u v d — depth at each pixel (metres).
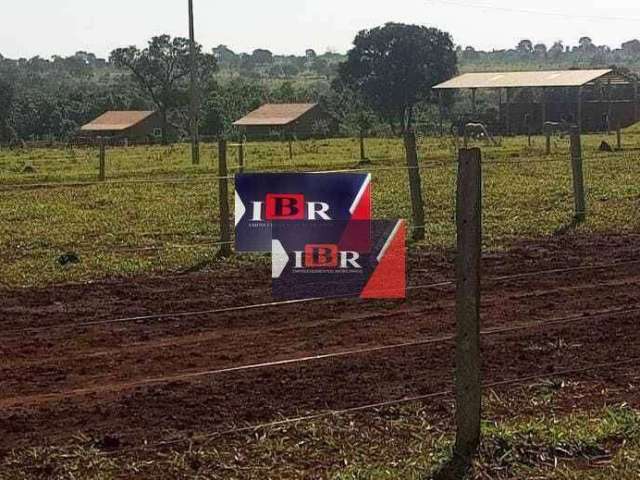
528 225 17.30
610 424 7.76
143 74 88.19
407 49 87.00
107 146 69.44
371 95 88.62
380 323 11.00
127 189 24.23
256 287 12.86
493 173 26.39
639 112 74.88
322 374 9.16
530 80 71.25
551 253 15.06
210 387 8.82
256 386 8.83
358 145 50.59
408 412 8.14
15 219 19.11
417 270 13.71
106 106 95.31
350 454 7.34
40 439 7.64
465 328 7.14
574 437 7.50
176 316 11.41
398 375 9.11
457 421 7.27
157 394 8.65
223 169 15.49
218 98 89.44
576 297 12.23
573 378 9.02
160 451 7.40
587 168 27.50
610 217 18.09
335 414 8.07
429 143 51.34
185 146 61.47
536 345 10.02
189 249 15.33
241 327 10.92
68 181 28.72
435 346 10.05
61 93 103.25
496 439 7.37
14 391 8.81
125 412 8.21
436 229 16.69
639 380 8.96
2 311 11.70
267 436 7.65
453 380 8.95
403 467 7.07
